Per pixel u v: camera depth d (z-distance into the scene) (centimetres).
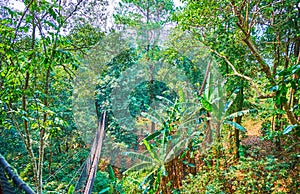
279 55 625
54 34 342
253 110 533
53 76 564
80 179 415
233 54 583
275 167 426
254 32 603
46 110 375
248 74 594
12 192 130
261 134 749
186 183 491
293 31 537
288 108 377
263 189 396
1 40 343
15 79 346
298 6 488
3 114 362
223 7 495
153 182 527
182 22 544
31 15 355
